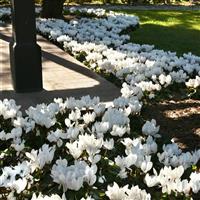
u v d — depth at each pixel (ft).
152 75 20.07
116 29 35.37
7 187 10.40
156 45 34.40
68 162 12.40
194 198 11.17
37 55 19.48
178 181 10.43
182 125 16.88
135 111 15.53
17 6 18.89
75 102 15.61
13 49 19.17
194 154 11.92
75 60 25.27
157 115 17.78
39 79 19.72
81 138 12.00
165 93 19.74
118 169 11.87
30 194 10.77
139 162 11.27
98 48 26.04
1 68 23.48
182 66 23.21
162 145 13.92
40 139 14.01
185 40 36.86
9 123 14.88
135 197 9.62
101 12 44.32
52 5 41.24
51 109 14.90
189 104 19.08
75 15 45.27
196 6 67.00
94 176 10.41
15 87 19.58
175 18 50.11
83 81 21.25
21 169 10.88
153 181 10.57
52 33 30.73
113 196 9.72
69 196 10.36
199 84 20.02
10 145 13.39
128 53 25.07
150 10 57.88
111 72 22.17
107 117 14.25
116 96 19.12
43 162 11.21
